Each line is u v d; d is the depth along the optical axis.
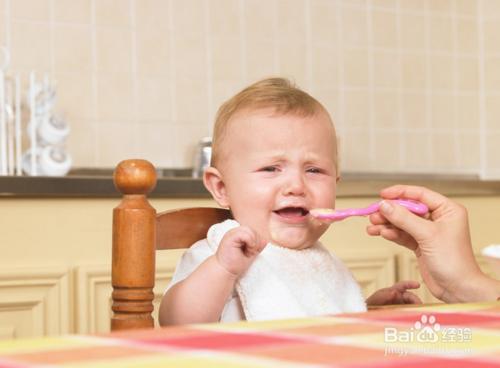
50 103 2.37
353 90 3.06
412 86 3.18
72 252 1.97
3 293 1.89
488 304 0.77
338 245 2.29
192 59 2.78
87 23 2.62
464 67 3.29
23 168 2.33
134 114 2.68
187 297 1.03
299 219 1.18
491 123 3.29
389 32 3.14
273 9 2.92
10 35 2.51
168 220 1.16
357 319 0.67
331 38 3.03
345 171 3.02
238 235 1.01
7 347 0.55
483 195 2.55
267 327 0.62
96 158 2.62
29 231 1.92
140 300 0.94
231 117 1.22
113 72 2.65
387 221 1.08
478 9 3.32
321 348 0.53
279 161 1.18
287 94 1.22
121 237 0.94
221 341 0.56
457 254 1.03
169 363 0.48
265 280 1.13
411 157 3.17
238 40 2.86
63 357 0.51
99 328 1.99
